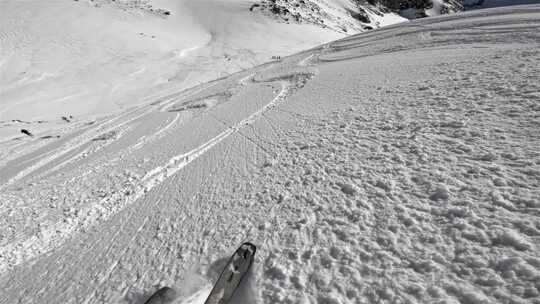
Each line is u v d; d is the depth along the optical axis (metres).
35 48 59.72
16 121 35.88
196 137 10.12
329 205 3.64
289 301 2.44
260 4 109.94
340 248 2.85
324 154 5.28
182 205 5.04
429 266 2.33
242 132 8.95
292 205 3.90
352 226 3.12
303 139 6.45
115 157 10.72
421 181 3.52
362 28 149.00
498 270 2.10
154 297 2.79
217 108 15.41
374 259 2.59
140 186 6.78
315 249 2.95
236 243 3.46
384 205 3.30
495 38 11.22
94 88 49.25
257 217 3.88
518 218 2.50
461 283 2.10
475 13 19.31
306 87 12.82
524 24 12.19
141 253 3.90
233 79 27.02
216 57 70.12
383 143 4.95
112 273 3.65
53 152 15.74
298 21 102.62
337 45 27.70
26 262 4.81
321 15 127.75
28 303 3.60
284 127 7.96
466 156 3.72
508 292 1.92
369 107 7.11
